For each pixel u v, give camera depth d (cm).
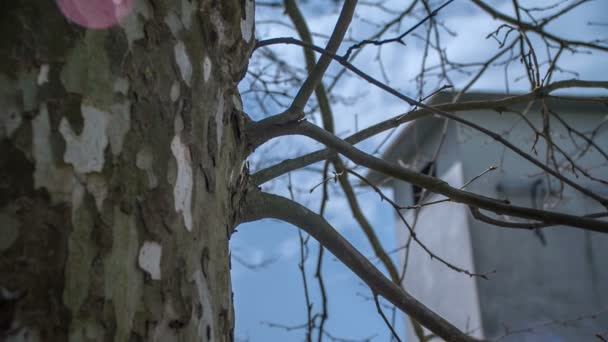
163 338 145
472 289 873
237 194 213
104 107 144
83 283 133
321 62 247
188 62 168
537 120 888
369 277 250
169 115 158
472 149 880
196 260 159
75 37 143
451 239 942
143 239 145
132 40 153
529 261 877
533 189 859
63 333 129
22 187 131
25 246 128
